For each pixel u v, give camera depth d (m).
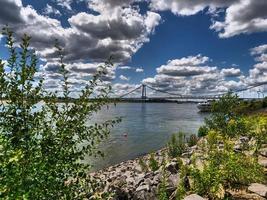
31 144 4.31
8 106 4.36
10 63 4.48
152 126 63.53
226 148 10.54
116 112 133.00
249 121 20.67
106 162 24.44
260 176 8.93
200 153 13.29
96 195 5.06
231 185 8.36
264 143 14.16
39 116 4.52
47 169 4.21
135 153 29.97
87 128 4.97
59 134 4.54
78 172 4.75
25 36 4.51
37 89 4.52
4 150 3.58
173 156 18.64
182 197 7.76
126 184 11.54
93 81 4.91
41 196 4.13
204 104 133.75
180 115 113.06
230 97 20.19
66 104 4.79
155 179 10.61
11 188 3.47
